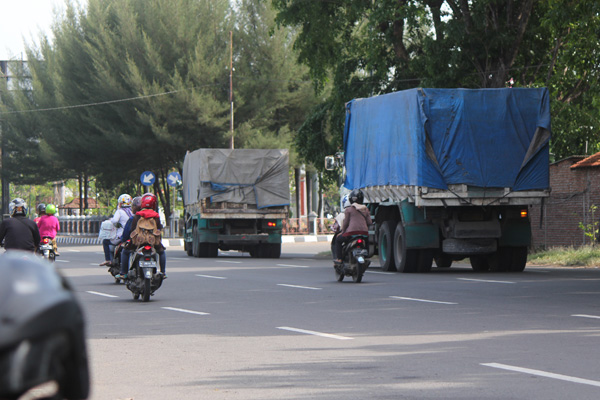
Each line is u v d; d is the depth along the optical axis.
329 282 30.23
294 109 91.94
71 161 95.69
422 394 10.66
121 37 88.56
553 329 16.80
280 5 52.47
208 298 24.75
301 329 17.38
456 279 30.80
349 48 54.25
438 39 48.38
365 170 38.59
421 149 32.91
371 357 13.68
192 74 84.44
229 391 11.08
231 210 49.72
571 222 45.66
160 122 85.69
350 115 40.81
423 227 33.75
